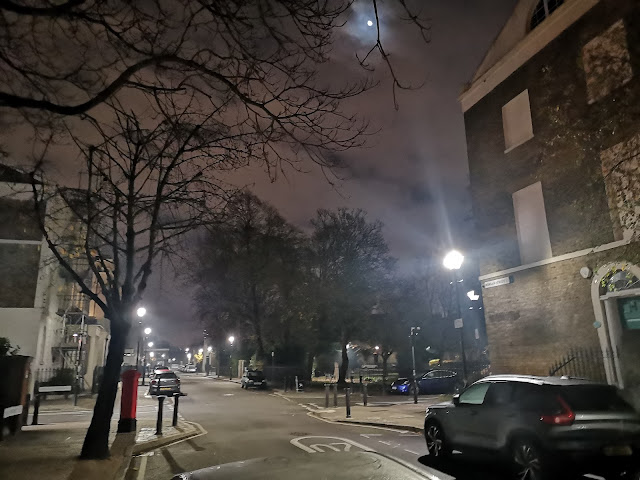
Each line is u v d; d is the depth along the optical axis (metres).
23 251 22.95
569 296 14.70
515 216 16.89
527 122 16.69
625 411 7.16
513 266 16.80
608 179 12.34
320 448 11.08
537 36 16.25
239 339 47.00
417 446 11.01
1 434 11.23
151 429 14.38
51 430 13.38
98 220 10.02
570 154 14.91
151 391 30.95
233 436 13.37
